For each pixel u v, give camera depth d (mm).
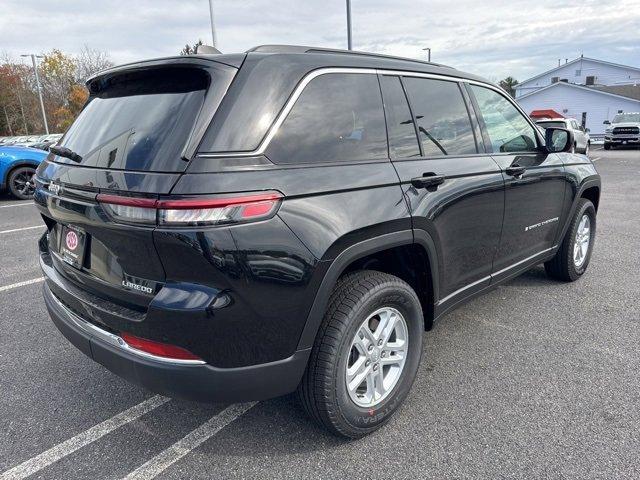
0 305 4297
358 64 2498
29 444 2482
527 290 4492
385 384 2568
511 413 2664
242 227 1891
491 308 4098
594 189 4621
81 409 2781
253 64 2094
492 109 3426
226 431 2570
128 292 2072
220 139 1922
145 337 2014
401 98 2693
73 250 2402
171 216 1825
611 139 26375
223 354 1973
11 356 3393
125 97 2373
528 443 2420
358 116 2432
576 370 3094
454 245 2883
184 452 2416
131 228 1912
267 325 2016
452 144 2971
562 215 4148
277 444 2463
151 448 2449
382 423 2535
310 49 2400
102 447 2459
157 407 2791
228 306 1904
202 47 2260
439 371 3115
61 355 3404
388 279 2428
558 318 3875
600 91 39750
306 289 2062
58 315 2514
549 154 3914
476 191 2969
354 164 2326
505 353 3332
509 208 3350
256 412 2730
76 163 2311
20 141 24766
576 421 2580
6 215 8625
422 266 2744
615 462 2273
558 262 4480
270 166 2016
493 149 3309
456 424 2584
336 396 2268
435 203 2645
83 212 2119
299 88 2188
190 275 1900
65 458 2379
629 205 9031
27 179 10453
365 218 2244
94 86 2691
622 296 4309
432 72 2957
